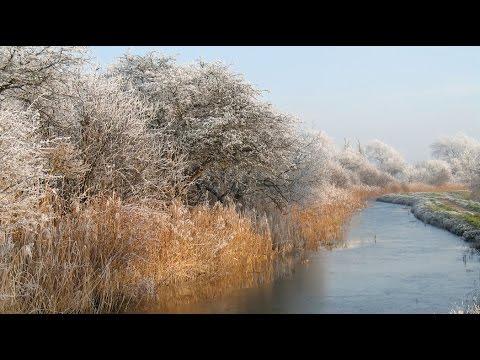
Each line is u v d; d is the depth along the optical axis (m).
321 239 20.36
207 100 15.81
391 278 13.27
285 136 16.91
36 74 10.88
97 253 9.99
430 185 71.00
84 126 12.28
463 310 9.91
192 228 12.94
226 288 12.10
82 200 11.65
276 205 19.84
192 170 16.52
